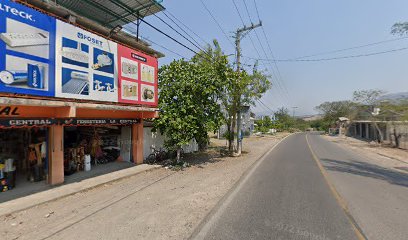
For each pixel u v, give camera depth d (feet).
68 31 24.58
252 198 21.52
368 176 31.91
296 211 18.26
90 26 28.09
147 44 41.09
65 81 24.22
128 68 33.35
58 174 25.32
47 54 22.50
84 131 36.29
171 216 17.25
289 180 28.66
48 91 22.54
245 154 55.57
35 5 22.09
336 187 25.53
